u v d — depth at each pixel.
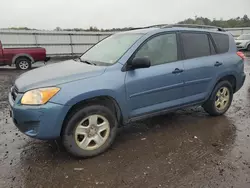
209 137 3.96
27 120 3.00
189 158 3.30
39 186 2.73
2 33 19.64
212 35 4.68
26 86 3.15
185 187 2.69
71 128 3.15
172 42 4.10
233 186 2.69
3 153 3.47
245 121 4.67
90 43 23.64
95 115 3.31
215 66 4.52
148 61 3.44
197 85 4.32
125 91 3.47
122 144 3.74
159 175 2.91
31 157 3.36
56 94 3.00
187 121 4.68
